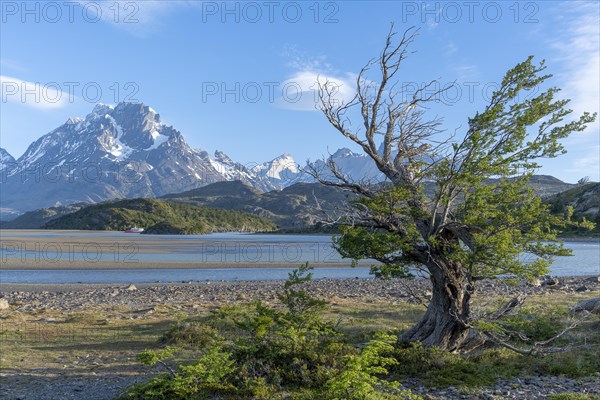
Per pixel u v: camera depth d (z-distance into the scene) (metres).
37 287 42.19
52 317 26.70
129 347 19.28
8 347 19.06
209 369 11.96
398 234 14.61
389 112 15.39
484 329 14.27
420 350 14.12
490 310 17.86
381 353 13.98
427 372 13.27
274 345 13.54
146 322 24.84
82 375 14.83
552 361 14.12
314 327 15.09
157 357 11.84
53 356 17.69
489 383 12.41
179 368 12.23
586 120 12.90
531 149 13.14
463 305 14.50
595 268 62.88
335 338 14.90
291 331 13.64
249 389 11.58
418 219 14.59
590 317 21.72
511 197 13.32
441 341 14.67
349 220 14.83
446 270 14.35
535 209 12.91
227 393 11.55
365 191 14.86
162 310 28.69
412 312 26.67
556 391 11.70
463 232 14.20
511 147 13.20
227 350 13.67
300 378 12.62
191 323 21.12
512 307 15.53
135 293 37.97
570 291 37.00
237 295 35.31
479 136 12.59
